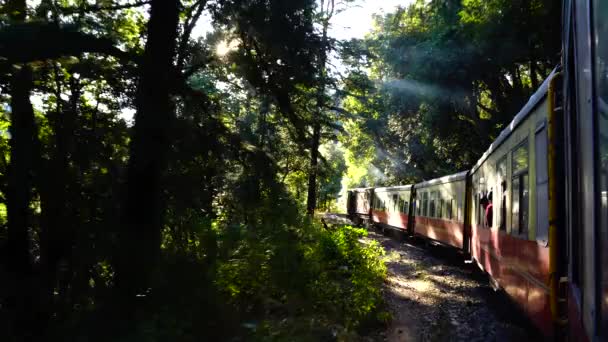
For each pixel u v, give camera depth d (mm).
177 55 8031
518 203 6789
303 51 8125
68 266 5699
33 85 6133
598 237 2666
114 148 6691
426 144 27938
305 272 8539
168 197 6727
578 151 3195
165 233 7020
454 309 9586
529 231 5930
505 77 21938
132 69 6715
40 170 5902
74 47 6289
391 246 22438
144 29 8297
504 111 21812
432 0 20719
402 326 8289
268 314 7008
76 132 6309
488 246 10211
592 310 2803
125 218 6141
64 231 5770
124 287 5656
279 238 8680
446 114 23078
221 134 7625
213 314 5590
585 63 2947
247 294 7188
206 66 8773
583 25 2996
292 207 9883
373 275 11242
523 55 18344
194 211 7168
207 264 6492
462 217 15203
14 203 5707
